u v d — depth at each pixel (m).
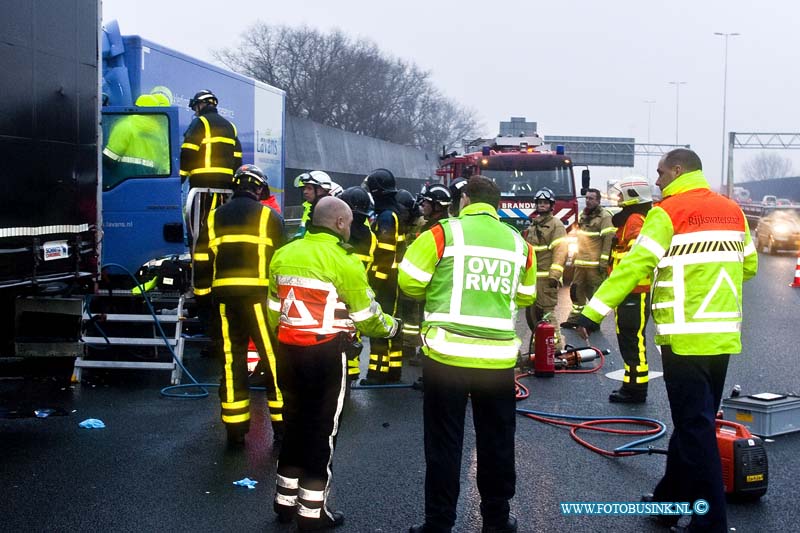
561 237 10.23
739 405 7.28
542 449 6.89
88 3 7.83
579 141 77.81
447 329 4.95
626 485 6.05
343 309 5.39
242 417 6.82
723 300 5.00
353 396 8.67
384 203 9.39
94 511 5.50
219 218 6.77
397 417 7.84
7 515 5.42
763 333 12.90
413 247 5.04
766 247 31.75
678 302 5.02
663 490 5.37
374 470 6.34
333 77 67.56
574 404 8.39
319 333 5.28
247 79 14.04
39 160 7.20
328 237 5.36
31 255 7.12
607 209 13.36
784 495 5.87
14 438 7.07
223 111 13.10
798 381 9.41
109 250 9.93
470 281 4.96
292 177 27.06
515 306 5.18
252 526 5.29
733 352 5.00
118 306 9.80
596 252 13.12
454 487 4.96
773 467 6.43
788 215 32.09
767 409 7.10
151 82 10.98
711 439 4.93
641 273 4.96
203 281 6.94
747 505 5.69
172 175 9.90
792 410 7.28
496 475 5.06
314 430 5.27
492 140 28.86
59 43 7.42
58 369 8.57
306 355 5.27
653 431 7.32
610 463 6.54
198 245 6.89
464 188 5.21
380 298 8.91
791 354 11.08
